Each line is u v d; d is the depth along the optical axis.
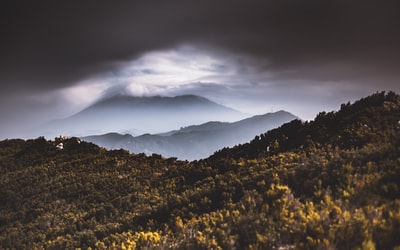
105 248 16.50
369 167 13.89
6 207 33.62
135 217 20.94
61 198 32.62
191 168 30.48
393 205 10.38
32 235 25.25
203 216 16.36
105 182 34.19
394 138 18.16
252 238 10.69
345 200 11.41
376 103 25.75
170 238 14.35
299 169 16.33
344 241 8.98
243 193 17.47
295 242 9.45
